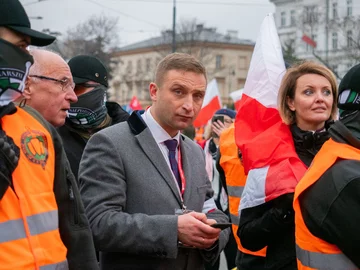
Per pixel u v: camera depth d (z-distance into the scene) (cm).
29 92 338
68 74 347
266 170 331
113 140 327
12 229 230
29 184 238
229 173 456
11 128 240
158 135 335
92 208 314
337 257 260
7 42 235
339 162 263
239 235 347
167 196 325
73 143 431
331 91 339
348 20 3112
